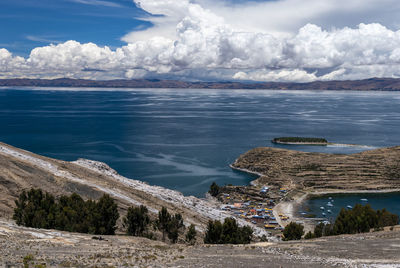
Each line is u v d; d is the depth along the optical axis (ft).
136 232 238.27
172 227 244.42
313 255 138.82
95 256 123.24
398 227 255.09
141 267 110.42
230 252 149.48
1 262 98.94
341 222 286.05
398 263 117.29
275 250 153.07
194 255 140.97
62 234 176.14
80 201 252.62
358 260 124.88
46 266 102.53
